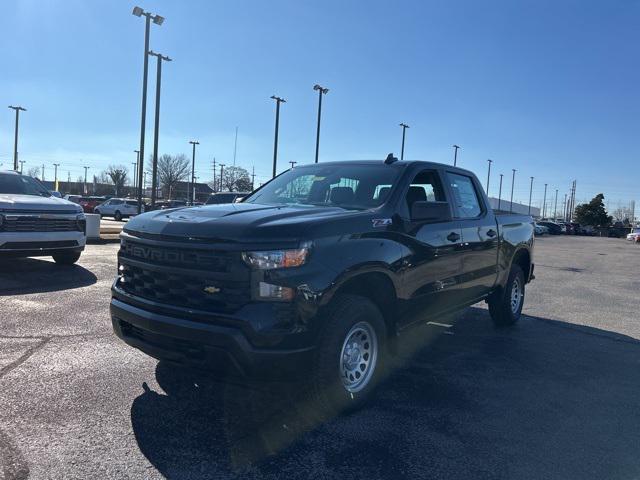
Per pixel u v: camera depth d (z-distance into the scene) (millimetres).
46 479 3090
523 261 7844
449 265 5379
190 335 3654
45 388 4414
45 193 11078
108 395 4336
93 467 3250
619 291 11883
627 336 7281
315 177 5496
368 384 4301
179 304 3814
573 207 124625
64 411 4008
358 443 3721
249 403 4316
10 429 3684
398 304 4566
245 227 3705
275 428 3898
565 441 3877
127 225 4434
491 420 4203
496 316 7344
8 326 6180
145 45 26359
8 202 9289
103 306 7324
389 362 5629
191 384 4645
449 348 6277
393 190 4828
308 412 4090
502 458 3584
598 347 6602
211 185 116312
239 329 3543
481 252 6129
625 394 4914
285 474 3273
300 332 3645
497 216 6793
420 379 5117
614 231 82688
